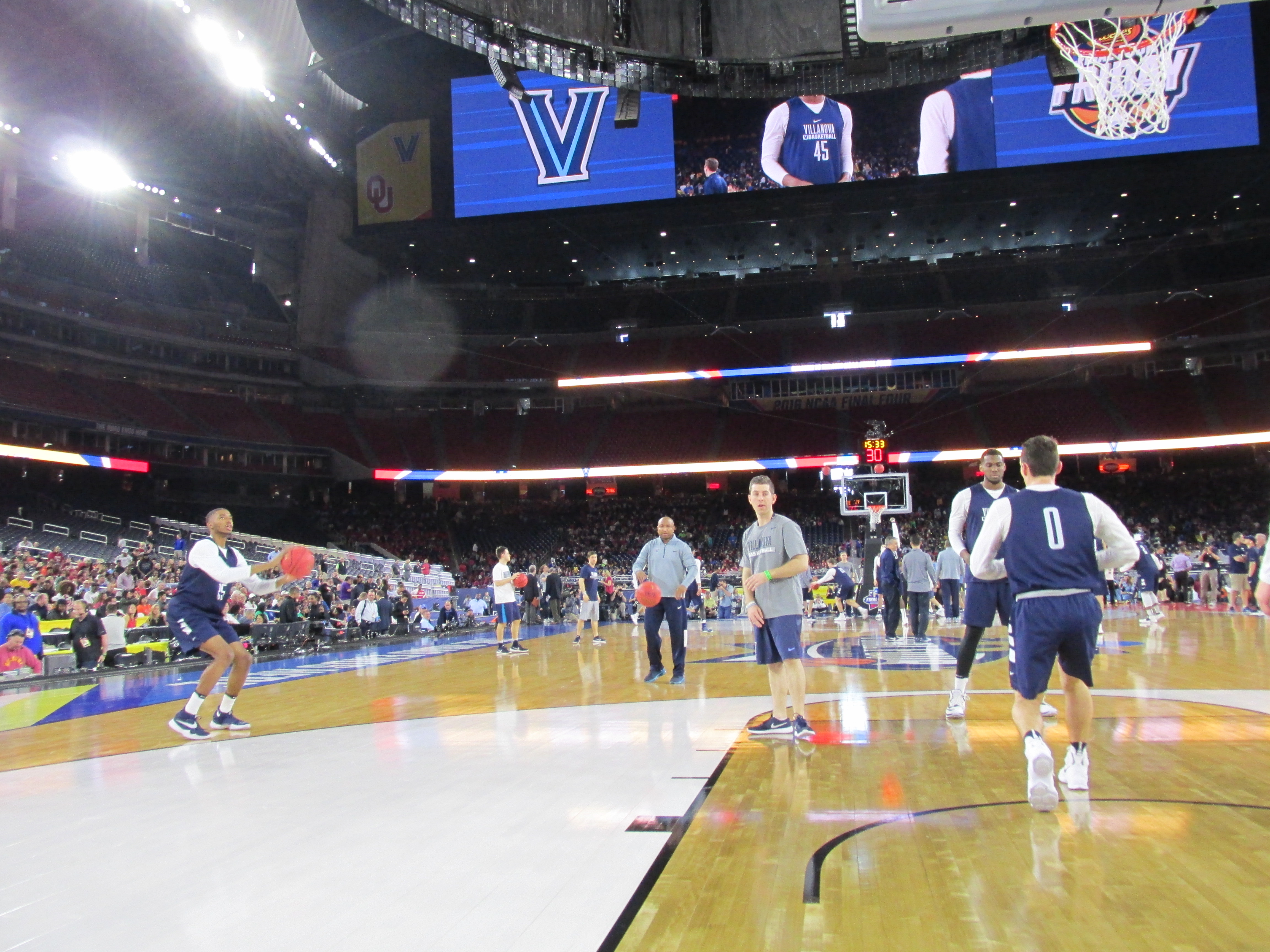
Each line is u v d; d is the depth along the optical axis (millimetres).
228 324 42062
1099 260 41250
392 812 4121
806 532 41531
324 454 42062
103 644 14016
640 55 16797
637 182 33625
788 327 46438
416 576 31453
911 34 5867
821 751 5273
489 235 36812
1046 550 3963
